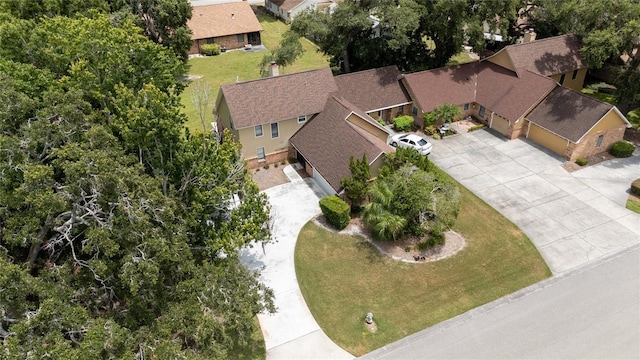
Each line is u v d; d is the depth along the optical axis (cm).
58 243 2128
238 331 2075
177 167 2495
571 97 3762
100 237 1836
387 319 2406
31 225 1923
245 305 2039
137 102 2303
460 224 3036
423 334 2323
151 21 5156
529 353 2209
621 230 2942
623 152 3656
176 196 2453
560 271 2659
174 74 3150
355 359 2209
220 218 2550
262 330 2352
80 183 1881
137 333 1911
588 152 3681
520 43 4741
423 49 4834
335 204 3012
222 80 5306
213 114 4225
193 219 2372
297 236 2970
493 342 2267
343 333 2336
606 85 4878
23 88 2583
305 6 7181
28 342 1602
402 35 4234
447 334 2319
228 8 6462
